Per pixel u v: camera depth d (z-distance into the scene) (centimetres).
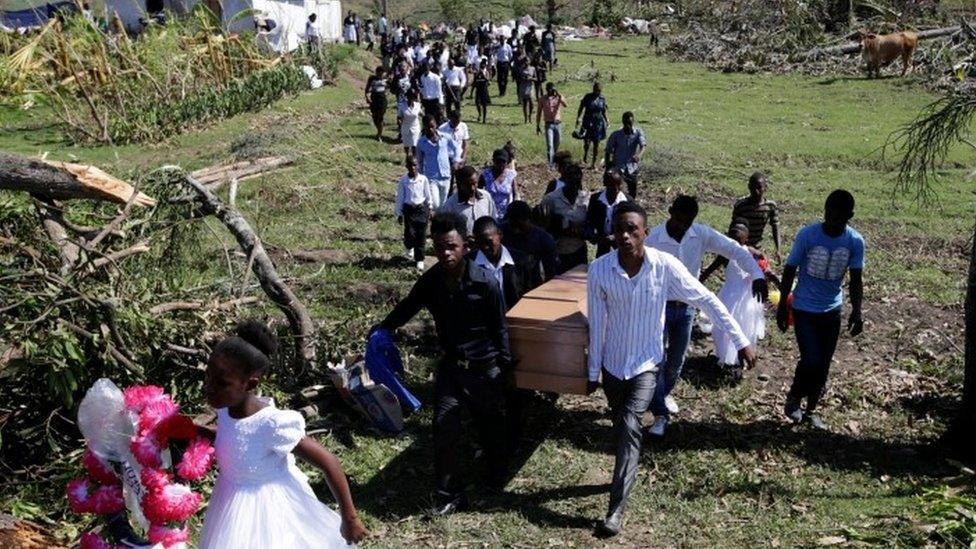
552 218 872
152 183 785
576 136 1838
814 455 686
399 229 1360
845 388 808
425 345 891
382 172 1770
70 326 589
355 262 1181
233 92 2291
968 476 642
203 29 2533
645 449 696
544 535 582
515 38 3900
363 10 5975
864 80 2944
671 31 4203
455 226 593
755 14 3522
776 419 750
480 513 608
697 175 1745
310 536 413
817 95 2728
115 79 2167
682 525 594
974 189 1625
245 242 775
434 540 577
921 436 719
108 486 440
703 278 857
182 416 424
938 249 1293
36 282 609
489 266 689
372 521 597
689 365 857
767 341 925
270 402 424
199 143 1970
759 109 2503
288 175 1589
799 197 1598
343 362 743
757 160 1883
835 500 620
